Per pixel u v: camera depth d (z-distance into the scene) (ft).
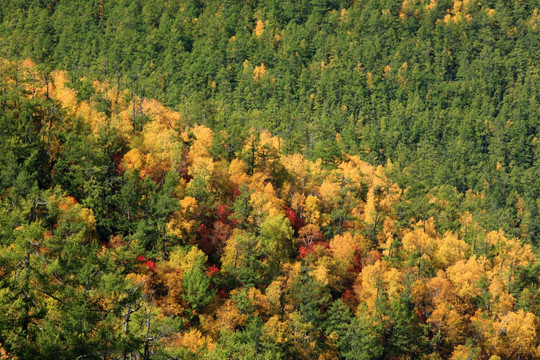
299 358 286.25
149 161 371.56
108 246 293.02
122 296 152.56
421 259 377.30
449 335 336.90
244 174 413.39
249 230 360.89
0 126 310.86
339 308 313.32
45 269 143.54
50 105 342.85
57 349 124.57
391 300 335.06
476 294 368.48
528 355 345.72
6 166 279.49
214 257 337.72
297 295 312.09
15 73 369.30
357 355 298.15
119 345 135.64
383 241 406.21
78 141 335.26
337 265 360.89
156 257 300.81
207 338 253.85
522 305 371.97
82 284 151.43
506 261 422.41
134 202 315.37
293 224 390.01
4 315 128.06
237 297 293.43
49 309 141.90
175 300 281.74
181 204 337.52
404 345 321.11
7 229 163.43
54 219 257.96
